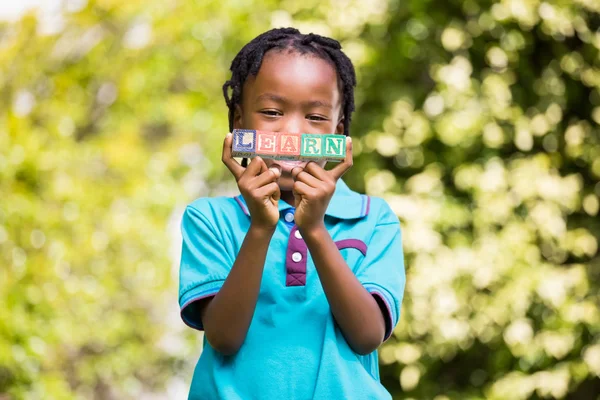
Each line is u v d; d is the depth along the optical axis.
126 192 10.49
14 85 9.71
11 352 7.64
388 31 7.48
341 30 7.48
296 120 3.25
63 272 9.06
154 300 11.00
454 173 7.30
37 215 8.51
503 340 7.21
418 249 7.05
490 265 7.06
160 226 10.61
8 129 8.62
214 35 10.31
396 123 7.32
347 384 3.11
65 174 9.17
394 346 7.13
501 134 7.17
